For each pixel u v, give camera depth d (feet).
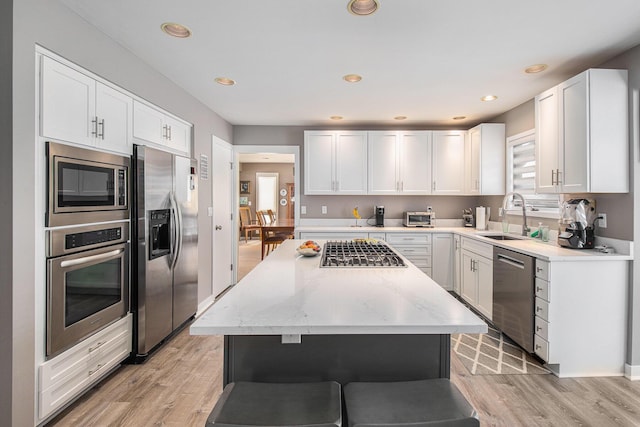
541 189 9.56
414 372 4.64
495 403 6.95
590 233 8.80
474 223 15.88
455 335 10.49
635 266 7.89
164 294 9.32
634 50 7.86
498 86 10.71
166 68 9.33
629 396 7.20
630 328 7.96
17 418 5.44
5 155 5.32
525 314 8.84
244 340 4.64
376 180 15.30
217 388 7.47
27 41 5.55
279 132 16.28
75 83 6.61
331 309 4.08
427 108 13.25
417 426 3.32
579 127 8.08
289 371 4.65
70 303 6.42
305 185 15.43
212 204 13.58
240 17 6.75
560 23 6.91
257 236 35.06
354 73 9.68
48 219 5.92
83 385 6.80
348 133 15.33
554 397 7.16
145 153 8.36
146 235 8.41
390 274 5.98
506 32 7.29
